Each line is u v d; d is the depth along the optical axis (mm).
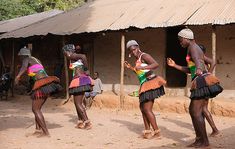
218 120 9820
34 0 27094
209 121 7602
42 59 18344
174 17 11484
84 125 8898
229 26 12031
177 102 11195
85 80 8797
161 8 12688
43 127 7941
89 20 14172
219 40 12258
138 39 14297
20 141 7555
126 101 12180
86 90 8758
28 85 17203
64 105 13836
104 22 13258
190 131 8406
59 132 8508
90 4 16625
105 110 12336
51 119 10477
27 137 7953
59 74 16750
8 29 18906
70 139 7734
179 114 10969
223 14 10531
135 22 12094
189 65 6602
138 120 10188
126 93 14250
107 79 15242
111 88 15078
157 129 7625
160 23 11383
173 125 9211
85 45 16094
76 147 6980
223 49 12172
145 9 13148
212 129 7633
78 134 8273
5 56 19953
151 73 7516
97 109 12625
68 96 14102
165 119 10164
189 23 10695
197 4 11945
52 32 14102
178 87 13570
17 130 8805
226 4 11188
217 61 12281
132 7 13805
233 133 7945
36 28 15578
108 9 14688
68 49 8883
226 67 12102
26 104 14648
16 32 16234
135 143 7285
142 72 7488
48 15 21484
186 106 10977
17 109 13078
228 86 12039
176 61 14188
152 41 13938
